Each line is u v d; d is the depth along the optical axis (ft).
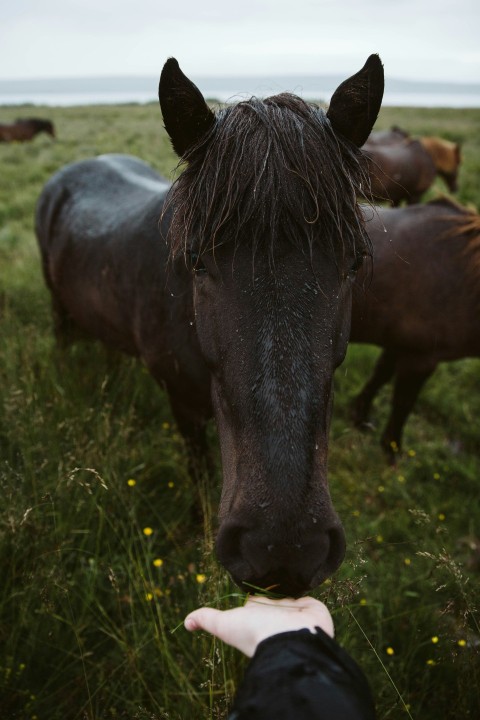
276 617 2.94
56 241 11.00
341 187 4.61
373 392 11.70
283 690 2.33
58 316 12.02
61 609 6.33
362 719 2.22
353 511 9.07
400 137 35.83
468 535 9.23
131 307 8.43
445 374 13.98
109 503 7.69
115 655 6.26
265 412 4.04
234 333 4.37
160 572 6.80
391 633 6.91
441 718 5.96
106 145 42.70
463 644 5.89
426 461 10.91
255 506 3.94
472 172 43.62
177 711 5.46
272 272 4.30
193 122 5.11
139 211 8.70
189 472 8.84
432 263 9.71
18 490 6.70
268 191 4.31
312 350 4.21
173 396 8.17
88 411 8.98
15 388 9.07
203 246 4.61
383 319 10.05
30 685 5.84
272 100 5.11
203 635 5.54
